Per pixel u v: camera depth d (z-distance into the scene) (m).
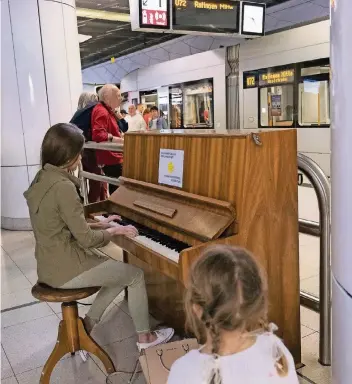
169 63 9.39
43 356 2.48
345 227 1.25
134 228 2.30
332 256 1.40
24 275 3.82
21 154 5.39
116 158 4.34
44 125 5.38
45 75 5.30
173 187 2.38
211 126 8.24
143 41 14.32
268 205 1.95
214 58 7.95
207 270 1.03
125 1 8.90
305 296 2.34
